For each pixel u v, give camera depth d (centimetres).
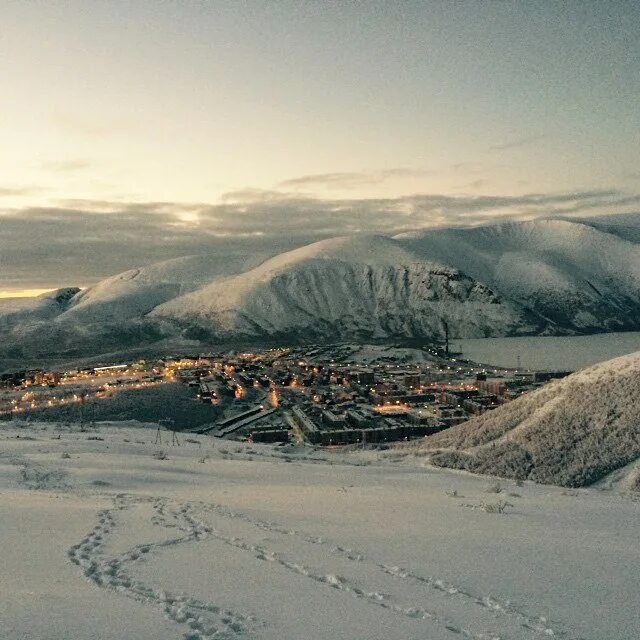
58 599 815
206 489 2527
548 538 1600
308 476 3384
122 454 4047
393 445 7350
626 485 4300
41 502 1764
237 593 906
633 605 963
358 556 1236
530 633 809
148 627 717
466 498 2625
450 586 1031
